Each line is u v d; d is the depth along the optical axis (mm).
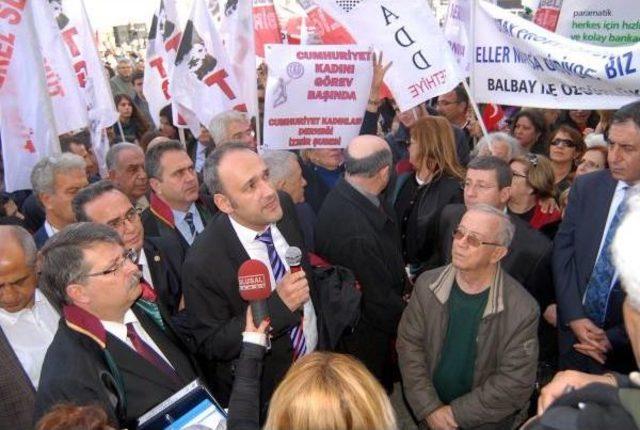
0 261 2285
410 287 3953
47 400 1900
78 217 2908
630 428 1044
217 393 2830
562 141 4723
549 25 5094
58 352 2008
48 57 4160
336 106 4102
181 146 3658
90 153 5270
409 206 4344
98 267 2041
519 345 2588
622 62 3332
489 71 4117
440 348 2764
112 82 10117
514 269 3189
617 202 2904
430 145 4078
